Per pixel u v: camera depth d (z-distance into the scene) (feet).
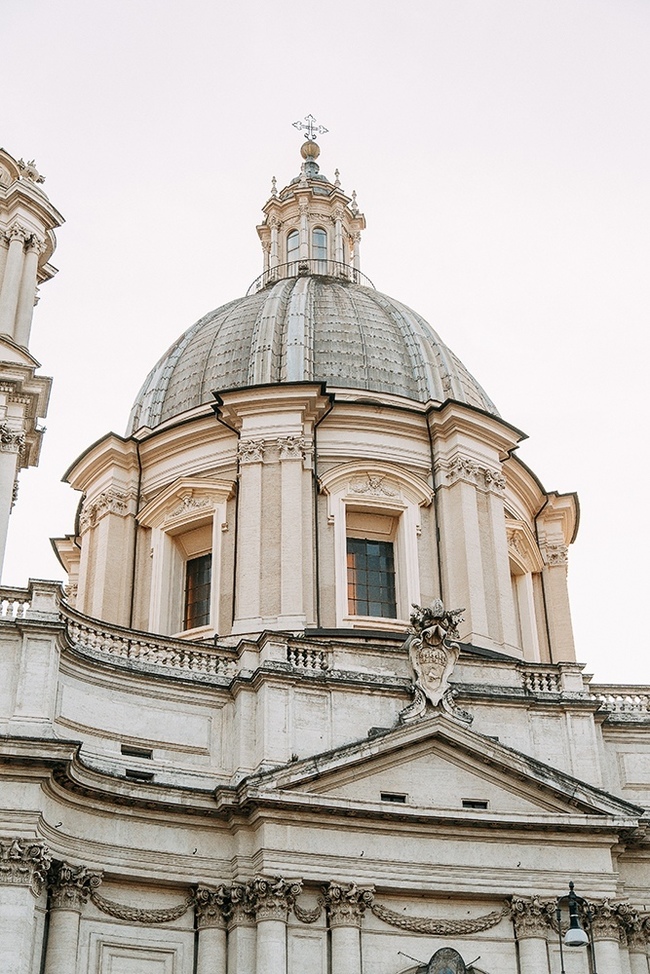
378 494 143.74
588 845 112.57
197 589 144.46
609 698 127.24
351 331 160.04
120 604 143.54
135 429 158.81
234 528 140.87
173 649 116.26
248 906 104.68
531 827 111.34
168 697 113.19
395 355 159.02
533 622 152.35
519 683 122.83
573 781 113.80
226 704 115.03
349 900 105.19
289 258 191.31
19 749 97.25
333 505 141.49
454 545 141.79
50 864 98.27
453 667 118.01
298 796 106.01
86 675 109.50
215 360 158.92
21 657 103.60
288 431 142.41
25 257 127.44
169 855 105.91
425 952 106.93
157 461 150.71
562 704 120.26
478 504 144.97
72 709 107.24
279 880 103.81
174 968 104.01
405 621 137.59
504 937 109.09
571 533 165.58
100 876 102.17
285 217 194.39
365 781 111.24
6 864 95.35
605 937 109.40
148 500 148.97
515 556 152.56
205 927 105.29
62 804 101.81
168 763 110.42
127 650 114.01
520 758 113.70
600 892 110.83
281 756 110.11
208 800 107.14
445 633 118.21
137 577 145.48
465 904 109.81
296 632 128.47
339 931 104.42
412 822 109.29
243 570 134.72
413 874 107.96
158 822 106.63
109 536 146.72
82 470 153.79
